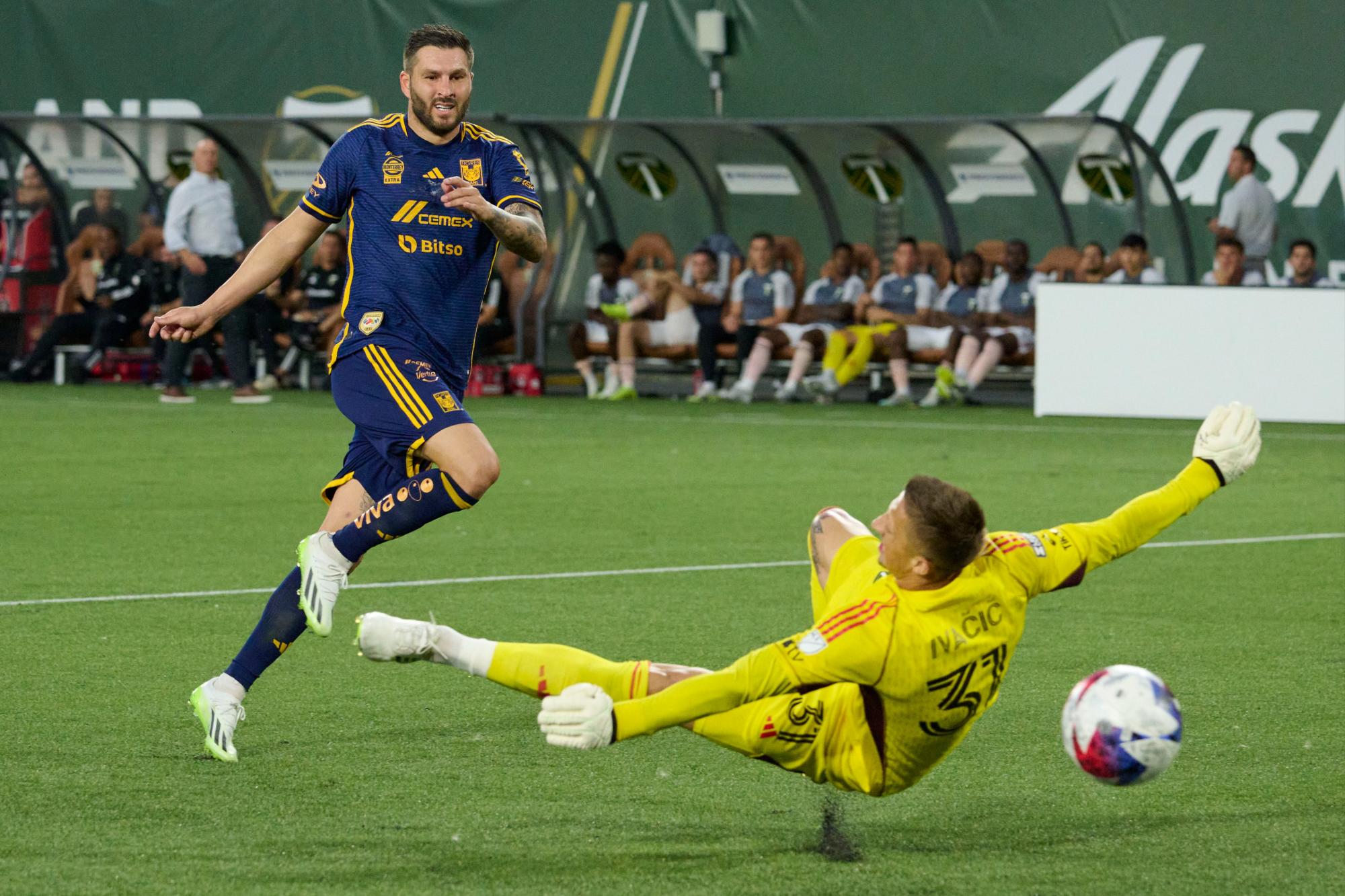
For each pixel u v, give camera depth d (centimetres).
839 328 5003
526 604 1838
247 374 4738
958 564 931
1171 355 4338
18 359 5584
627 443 3688
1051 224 5169
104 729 1286
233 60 6069
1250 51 5041
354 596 1886
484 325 5194
